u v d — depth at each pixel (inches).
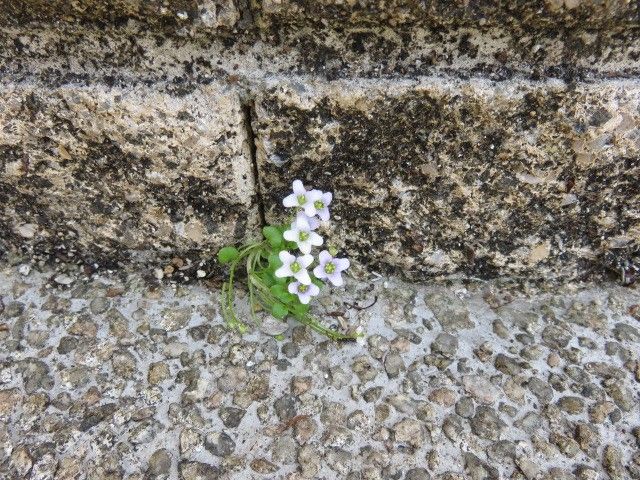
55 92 5.2
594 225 6.1
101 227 6.3
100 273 6.7
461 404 5.9
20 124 5.4
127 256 6.6
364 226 6.3
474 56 5.0
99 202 6.0
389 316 6.5
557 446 5.6
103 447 5.5
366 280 6.7
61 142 5.5
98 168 5.7
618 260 6.6
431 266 6.6
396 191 5.9
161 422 5.7
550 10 4.5
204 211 6.1
